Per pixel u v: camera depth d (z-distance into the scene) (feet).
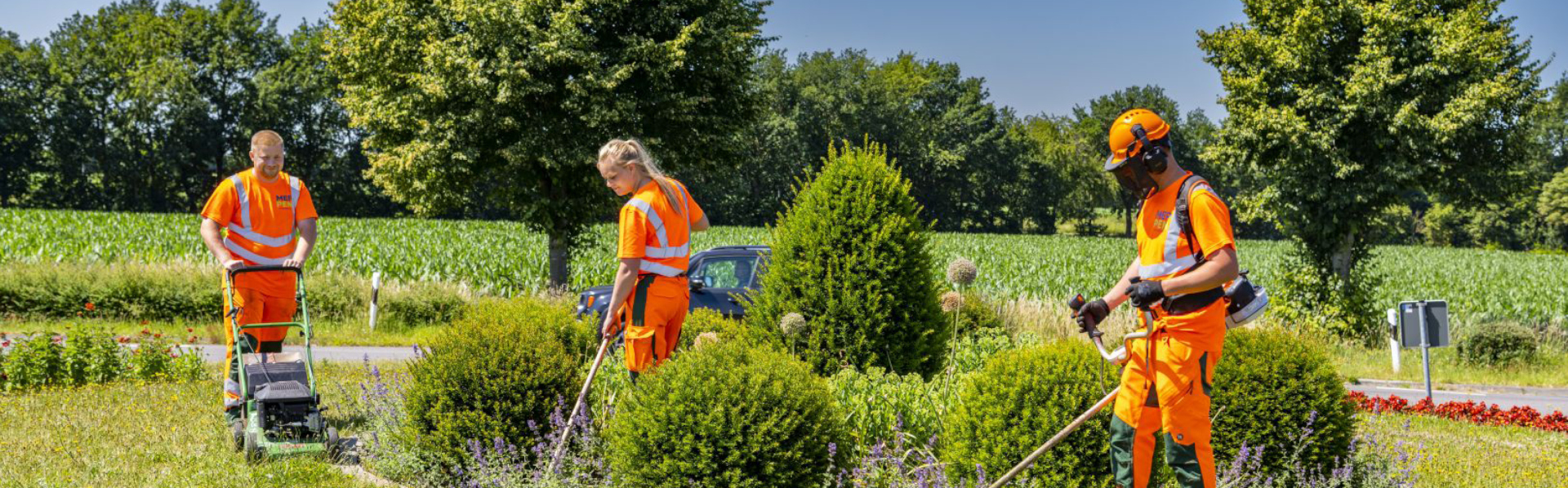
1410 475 19.93
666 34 71.77
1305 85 68.39
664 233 17.63
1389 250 218.79
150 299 56.90
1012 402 16.21
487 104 66.44
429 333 55.83
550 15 67.51
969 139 303.48
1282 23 68.80
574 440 17.85
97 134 241.96
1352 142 68.64
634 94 69.72
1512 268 158.81
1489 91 62.08
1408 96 65.67
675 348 18.33
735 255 41.19
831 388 18.99
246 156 242.78
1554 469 25.82
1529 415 37.06
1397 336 66.18
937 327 22.90
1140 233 13.29
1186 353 12.73
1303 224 70.13
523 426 18.34
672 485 15.47
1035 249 157.48
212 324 56.18
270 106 229.66
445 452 18.29
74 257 76.79
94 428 22.44
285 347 49.70
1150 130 12.72
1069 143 338.34
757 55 77.71
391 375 23.07
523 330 19.17
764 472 15.48
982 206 315.37
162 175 238.07
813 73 286.05
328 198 248.73
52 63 239.09
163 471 18.72
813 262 22.66
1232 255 12.21
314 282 60.75
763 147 269.23
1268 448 18.49
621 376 20.06
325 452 19.93
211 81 236.43
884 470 16.51
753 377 15.84
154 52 234.99
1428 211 337.93
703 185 260.62
